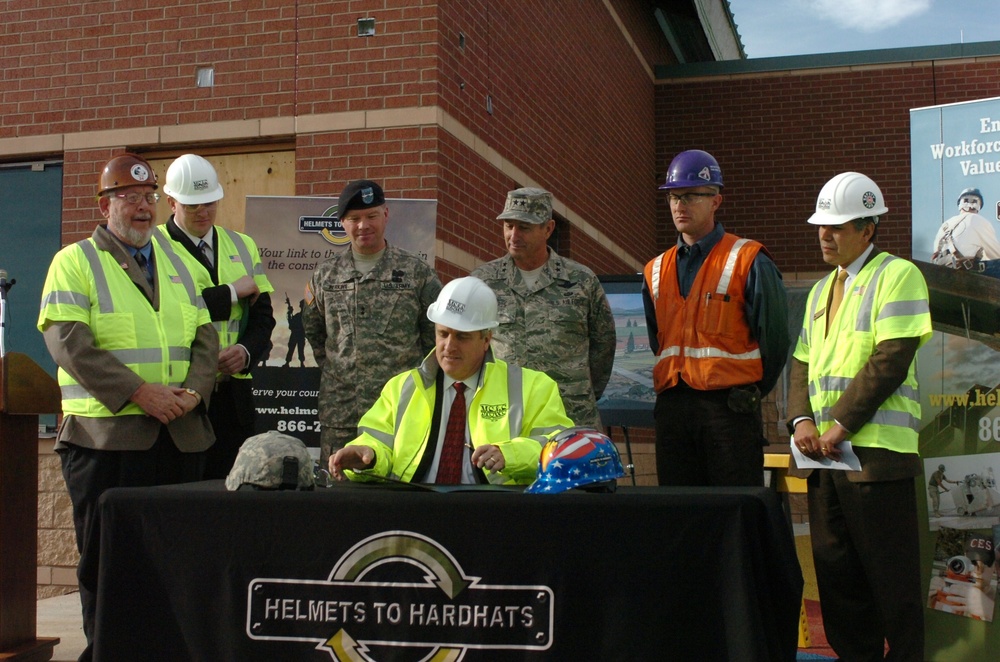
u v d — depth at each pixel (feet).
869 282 15.16
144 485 14.62
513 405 13.03
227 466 17.22
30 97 26.84
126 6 26.35
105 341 14.78
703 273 16.47
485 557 10.21
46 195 26.91
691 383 16.24
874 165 42.93
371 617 10.34
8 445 15.70
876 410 14.73
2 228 27.02
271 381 21.06
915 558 14.83
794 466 16.26
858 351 15.01
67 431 14.64
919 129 17.72
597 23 37.91
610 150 38.96
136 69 26.17
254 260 18.37
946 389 17.15
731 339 16.22
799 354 16.22
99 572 10.80
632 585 10.00
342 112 24.70
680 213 16.63
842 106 43.45
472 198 26.08
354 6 24.80
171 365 15.14
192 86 25.77
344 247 21.21
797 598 10.21
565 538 10.11
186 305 15.65
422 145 24.14
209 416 17.21
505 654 10.12
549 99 32.42
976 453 16.83
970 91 42.29
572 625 10.05
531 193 17.01
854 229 15.39
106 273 14.96
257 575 10.50
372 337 17.44
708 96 44.98
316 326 18.31
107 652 10.61
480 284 13.00
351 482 12.62
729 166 44.52
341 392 17.53
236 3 25.61
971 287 17.07
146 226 15.33
